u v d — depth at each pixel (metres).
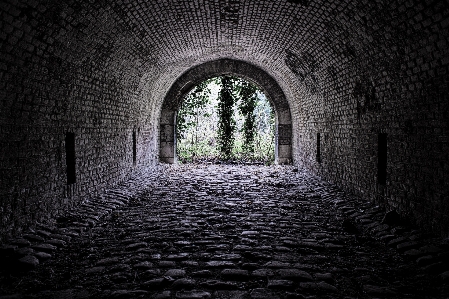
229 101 24.55
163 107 21.44
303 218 8.48
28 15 6.12
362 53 9.25
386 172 8.79
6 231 6.27
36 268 5.41
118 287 4.70
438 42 6.16
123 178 14.02
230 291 4.57
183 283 4.75
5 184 6.25
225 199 10.91
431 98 6.71
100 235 7.23
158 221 8.26
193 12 11.44
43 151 7.68
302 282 4.83
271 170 18.66
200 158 24.38
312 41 11.73
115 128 12.93
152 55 14.03
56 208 8.31
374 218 8.20
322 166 14.85
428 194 6.86
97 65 10.07
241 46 16.86
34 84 7.12
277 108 21.58
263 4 10.62
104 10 8.27
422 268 5.34
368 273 5.18
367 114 9.98
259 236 6.99
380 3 7.06
